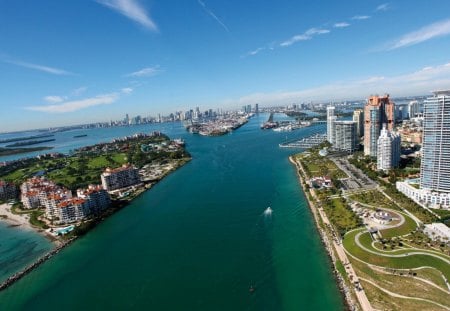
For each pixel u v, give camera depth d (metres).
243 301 176.50
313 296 176.00
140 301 182.25
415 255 197.88
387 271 185.50
